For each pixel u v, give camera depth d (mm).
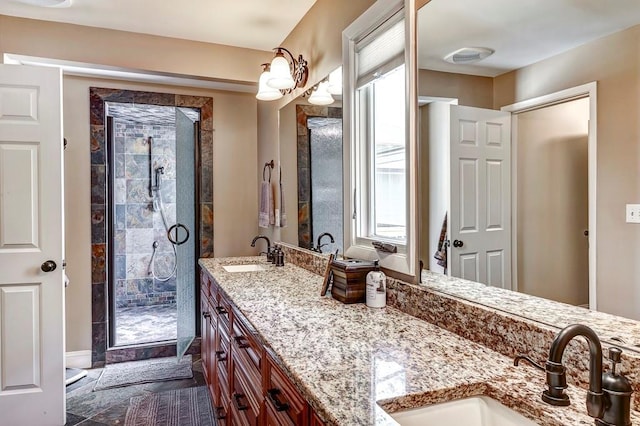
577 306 969
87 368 3209
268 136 3414
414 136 1572
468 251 1296
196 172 3600
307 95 2605
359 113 2047
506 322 1112
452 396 918
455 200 1367
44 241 2350
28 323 2328
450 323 1322
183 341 3355
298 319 1452
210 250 3600
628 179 878
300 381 950
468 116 1299
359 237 2043
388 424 761
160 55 2910
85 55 2713
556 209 1009
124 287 4992
